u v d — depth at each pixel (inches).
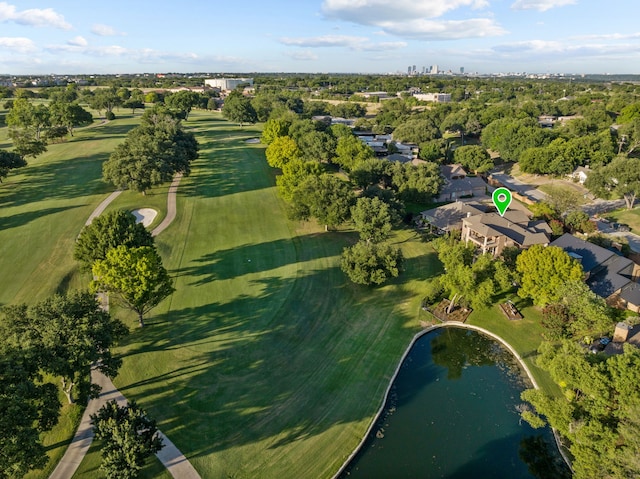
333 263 2401.6
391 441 1343.5
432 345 1831.9
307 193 2704.2
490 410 1483.8
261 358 1642.5
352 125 6943.9
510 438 1373.0
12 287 2025.1
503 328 1907.0
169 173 3277.6
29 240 2456.9
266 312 1925.4
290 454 1253.7
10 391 1005.2
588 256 2236.7
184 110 7111.2
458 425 1416.1
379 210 2458.2
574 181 4146.2
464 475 1241.4
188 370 1562.5
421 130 5531.5
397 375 1641.2
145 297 1653.5
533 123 5418.3
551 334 1748.3
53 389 1139.9
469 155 4542.3
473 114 6481.3
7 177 3516.2
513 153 4835.1
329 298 2064.5
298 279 2215.8
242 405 1417.3
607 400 1103.6
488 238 2400.3
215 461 1214.9
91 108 7465.6
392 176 3533.5
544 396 1254.3
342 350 1720.0
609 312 1724.9
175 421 1339.8
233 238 2684.5
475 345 1833.2
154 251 1892.2
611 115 7066.9
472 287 1855.3
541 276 1873.8
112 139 5034.5
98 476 1147.9
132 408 1172.5
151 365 1579.7
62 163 3954.2
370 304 2041.1
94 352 1228.5
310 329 1830.7
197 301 1995.6
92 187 3363.7
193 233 2721.5
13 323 1248.2
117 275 1592.0
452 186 3722.9
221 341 1726.1
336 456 1259.8
